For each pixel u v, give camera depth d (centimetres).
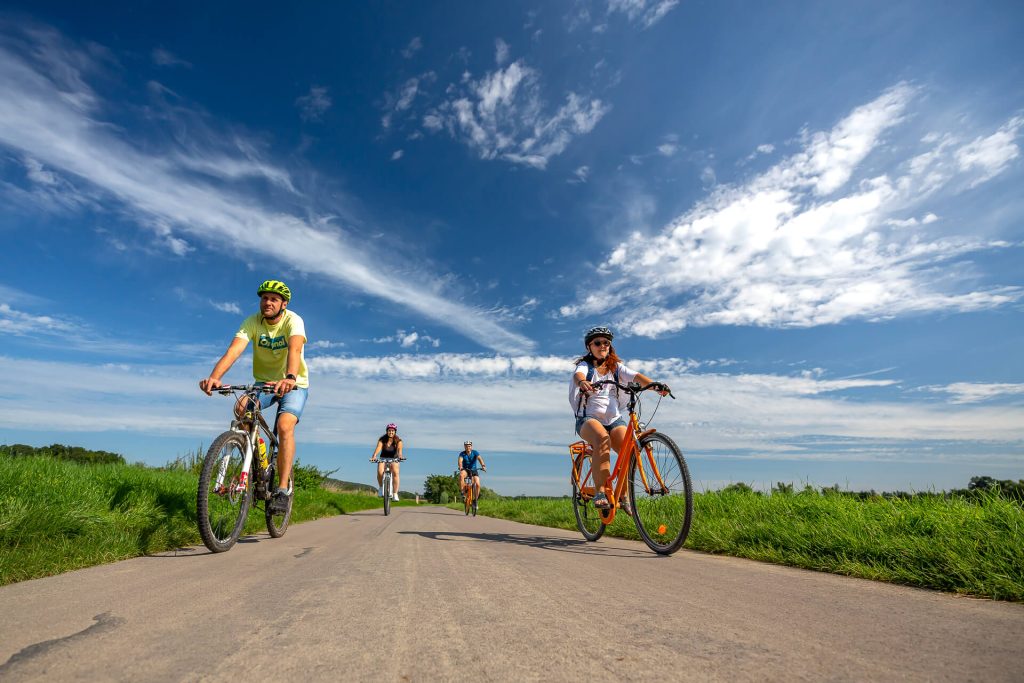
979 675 111
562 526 734
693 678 108
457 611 165
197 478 687
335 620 153
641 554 364
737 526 407
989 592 205
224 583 214
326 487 1473
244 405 387
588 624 150
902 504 358
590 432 432
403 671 111
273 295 430
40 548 290
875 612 171
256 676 108
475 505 1229
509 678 107
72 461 536
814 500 442
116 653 123
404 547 354
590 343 443
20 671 112
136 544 337
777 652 125
